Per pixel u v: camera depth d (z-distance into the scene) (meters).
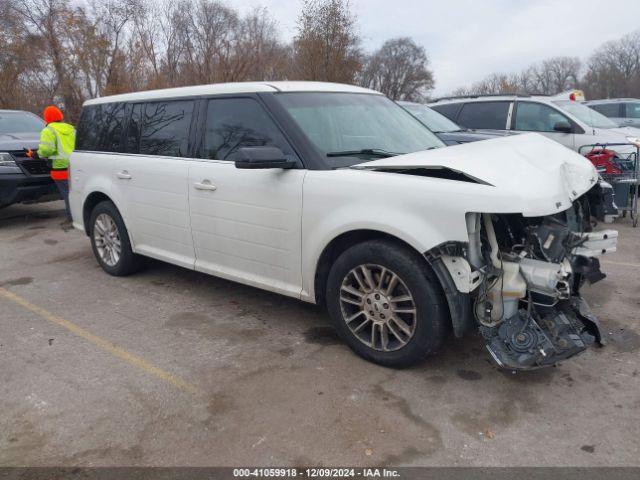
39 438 2.88
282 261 3.88
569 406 3.05
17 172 7.88
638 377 3.32
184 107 4.59
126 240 5.29
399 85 63.78
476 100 9.82
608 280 5.06
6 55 19.20
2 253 6.69
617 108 14.40
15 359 3.77
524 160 3.34
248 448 2.77
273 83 4.15
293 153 3.74
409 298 3.26
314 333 4.07
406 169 3.33
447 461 2.63
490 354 3.34
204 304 4.72
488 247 3.23
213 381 3.41
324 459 2.67
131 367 3.62
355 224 3.34
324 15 16.59
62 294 5.08
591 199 3.98
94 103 5.63
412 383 3.32
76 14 18.77
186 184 4.42
